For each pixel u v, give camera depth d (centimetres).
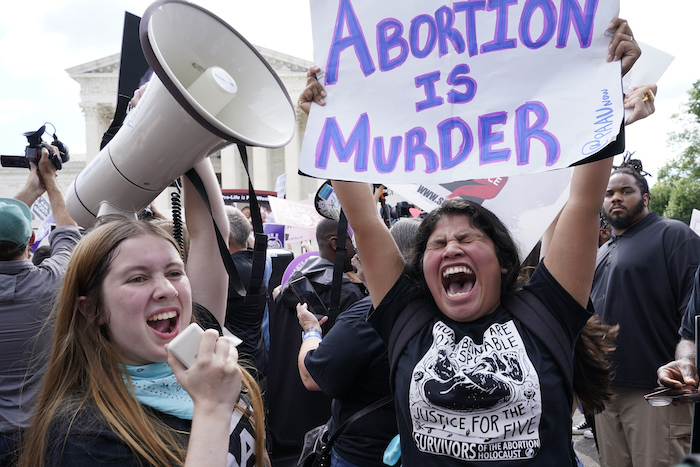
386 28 182
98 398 142
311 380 266
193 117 177
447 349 177
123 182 215
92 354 150
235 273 201
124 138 208
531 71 168
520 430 165
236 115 204
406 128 178
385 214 458
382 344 229
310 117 187
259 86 206
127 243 156
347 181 185
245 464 163
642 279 352
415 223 281
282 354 358
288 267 454
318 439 266
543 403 167
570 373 175
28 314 280
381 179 177
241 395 177
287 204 788
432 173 173
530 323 177
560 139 161
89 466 130
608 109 157
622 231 379
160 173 210
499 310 185
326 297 361
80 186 230
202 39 198
